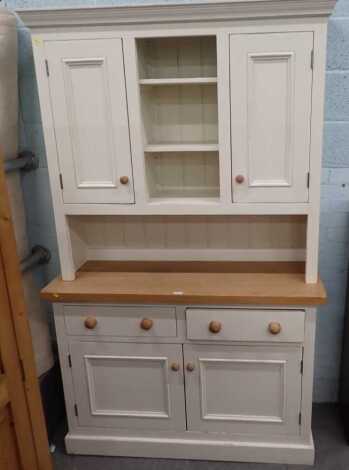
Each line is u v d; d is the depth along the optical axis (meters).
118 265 2.19
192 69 1.97
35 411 1.53
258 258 2.16
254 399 1.95
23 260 2.13
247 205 1.82
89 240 2.25
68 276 2.02
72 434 2.10
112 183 1.87
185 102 2.01
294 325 1.82
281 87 1.68
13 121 2.03
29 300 2.14
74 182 1.89
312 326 1.82
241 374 1.92
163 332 1.91
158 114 2.04
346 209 2.09
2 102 1.94
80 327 1.95
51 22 1.70
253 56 1.66
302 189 1.77
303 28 1.62
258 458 2.00
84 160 1.86
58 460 2.08
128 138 1.81
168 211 1.88
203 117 2.02
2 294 1.35
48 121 1.83
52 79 1.78
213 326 1.83
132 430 2.06
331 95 1.96
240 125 1.74
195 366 1.93
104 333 1.95
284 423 1.96
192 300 1.83
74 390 2.04
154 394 2.01
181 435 2.04
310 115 1.70
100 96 1.78
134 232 2.21
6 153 2.01
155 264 2.18
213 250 2.19
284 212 1.81
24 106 2.16
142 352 1.95
